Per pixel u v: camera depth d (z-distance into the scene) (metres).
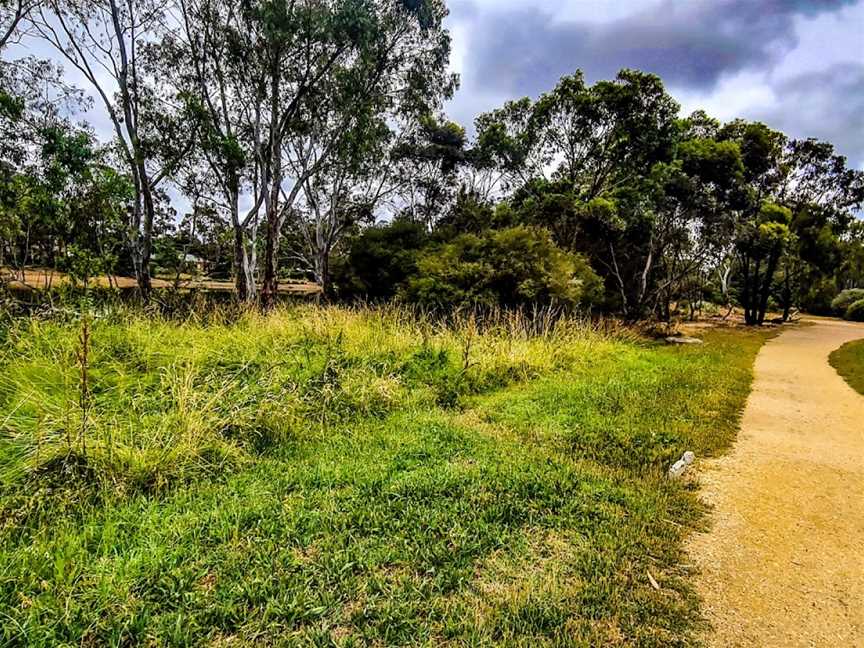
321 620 2.16
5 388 4.43
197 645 1.99
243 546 2.70
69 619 2.06
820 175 22.75
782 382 8.55
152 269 15.93
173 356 5.72
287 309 9.93
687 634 2.20
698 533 3.15
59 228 10.19
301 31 13.32
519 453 4.34
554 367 8.27
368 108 15.34
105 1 12.45
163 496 3.32
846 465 4.46
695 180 16.77
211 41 14.30
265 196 14.94
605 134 19.30
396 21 15.02
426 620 2.19
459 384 6.62
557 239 18.61
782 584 2.61
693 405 6.29
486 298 11.35
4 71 11.07
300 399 5.16
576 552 2.81
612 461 4.38
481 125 22.66
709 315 29.91
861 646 2.15
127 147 12.17
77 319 6.42
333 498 3.30
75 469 3.39
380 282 15.89
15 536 2.71
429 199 27.52
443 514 3.12
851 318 29.91
